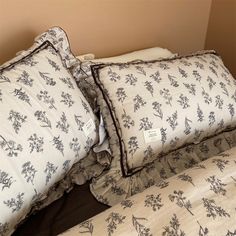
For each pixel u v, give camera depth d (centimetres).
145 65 126
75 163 109
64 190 108
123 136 113
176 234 74
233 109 132
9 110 90
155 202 82
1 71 98
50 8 135
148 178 112
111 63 125
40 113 96
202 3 194
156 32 181
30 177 88
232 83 138
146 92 117
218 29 201
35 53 111
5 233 85
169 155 121
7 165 83
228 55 201
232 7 190
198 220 77
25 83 98
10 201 83
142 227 75
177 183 88
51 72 108
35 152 90
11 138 86
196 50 210
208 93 127
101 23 155
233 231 76
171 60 134
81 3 144
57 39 125
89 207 104
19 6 126
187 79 126
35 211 100
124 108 115
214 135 131
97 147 118
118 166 113
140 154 111
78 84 125
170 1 179
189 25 196
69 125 102
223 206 81
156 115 114
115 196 107
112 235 73
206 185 87
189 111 119
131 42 172
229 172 93
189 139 121
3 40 127
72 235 75
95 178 112
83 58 143
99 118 121
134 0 162
